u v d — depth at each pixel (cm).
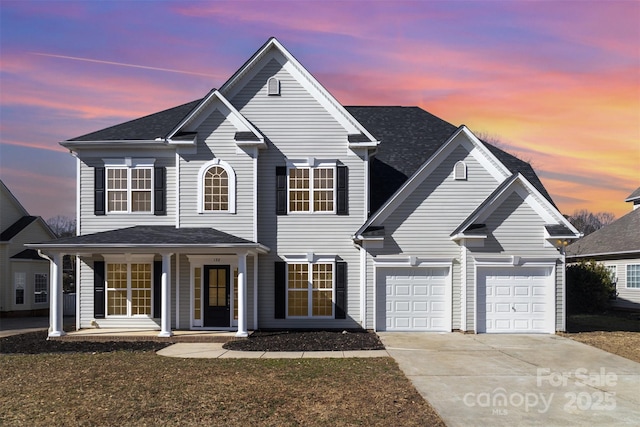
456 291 1966
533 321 1930
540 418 946
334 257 2025
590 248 3378
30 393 1099
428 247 1975
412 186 1989
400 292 1983
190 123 1997
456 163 2000
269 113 2048
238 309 1869
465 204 1989
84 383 1178
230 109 1991
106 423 914
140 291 2012
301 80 2055
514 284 1938
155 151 2050
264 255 2030
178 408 990
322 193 2042
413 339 1789
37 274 3216
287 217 2034
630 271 3011
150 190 2045
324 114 2052
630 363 1396
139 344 1723
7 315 2989
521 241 1930
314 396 1066
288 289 2028
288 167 2039
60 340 1800
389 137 2409
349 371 1288
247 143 1959
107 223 2041
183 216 1995
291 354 1521
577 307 2933
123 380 1203
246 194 1995
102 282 2006
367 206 2036
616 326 2209
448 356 1484
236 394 1080
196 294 2002
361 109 2619
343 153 2042
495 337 1836
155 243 1752
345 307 2014
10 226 3109
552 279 1925
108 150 2047
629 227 3319
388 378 1216
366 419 930
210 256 2003
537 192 1916
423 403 1025
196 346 1678
